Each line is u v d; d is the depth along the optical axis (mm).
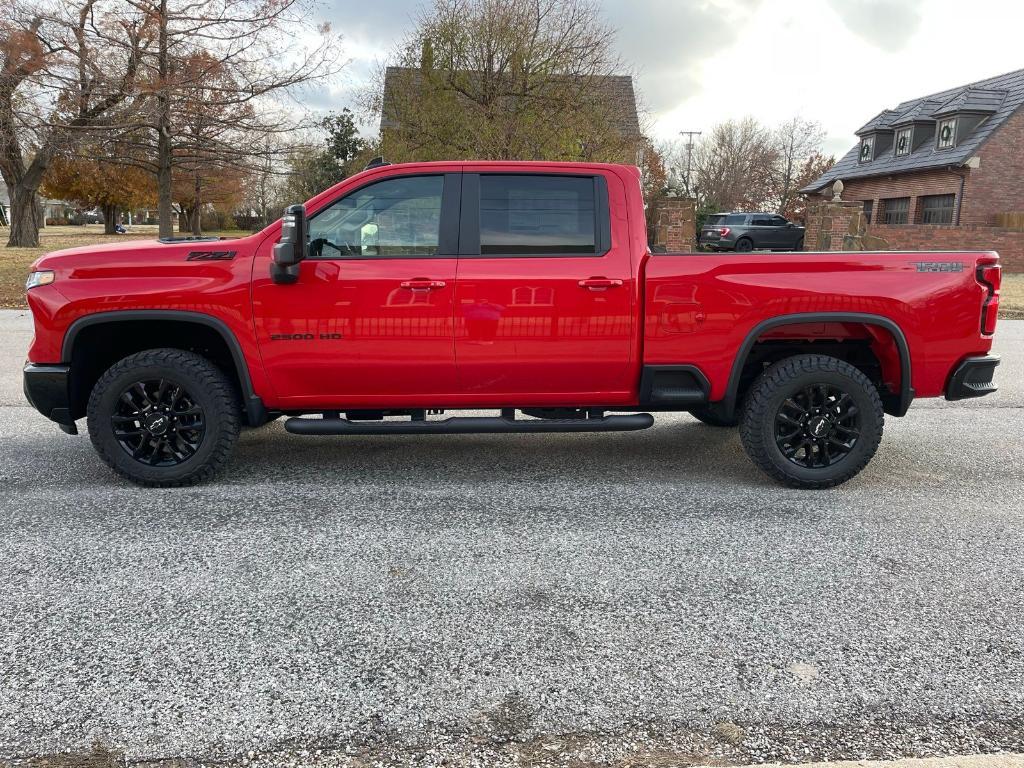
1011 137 29250
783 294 4414
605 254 4438
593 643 2877
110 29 18375
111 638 2883
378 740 2332
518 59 19344
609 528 4008
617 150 20484
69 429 4574
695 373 4504
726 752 2283
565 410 4793
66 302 4305
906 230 26656
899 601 3225
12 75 18359
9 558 3562
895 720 2439
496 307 4375
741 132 62750
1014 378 8594
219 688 2582
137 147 21422
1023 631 2982
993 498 4543
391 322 4363
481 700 2529
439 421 4629
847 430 4586
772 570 3514
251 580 3365
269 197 55938
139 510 4207
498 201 4430
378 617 3057
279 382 4457
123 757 2248
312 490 4578
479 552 3688
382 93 21031
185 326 4629
